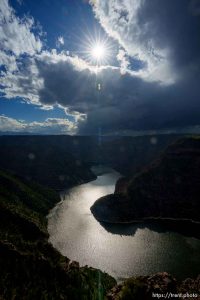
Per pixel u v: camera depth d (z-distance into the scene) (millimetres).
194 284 59094
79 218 174375
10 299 74938
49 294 80688
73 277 90375
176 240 134500
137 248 125688
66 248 128375
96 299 78125
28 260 92938
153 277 61812
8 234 115438
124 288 58656
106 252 122625
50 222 169125
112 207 175750
